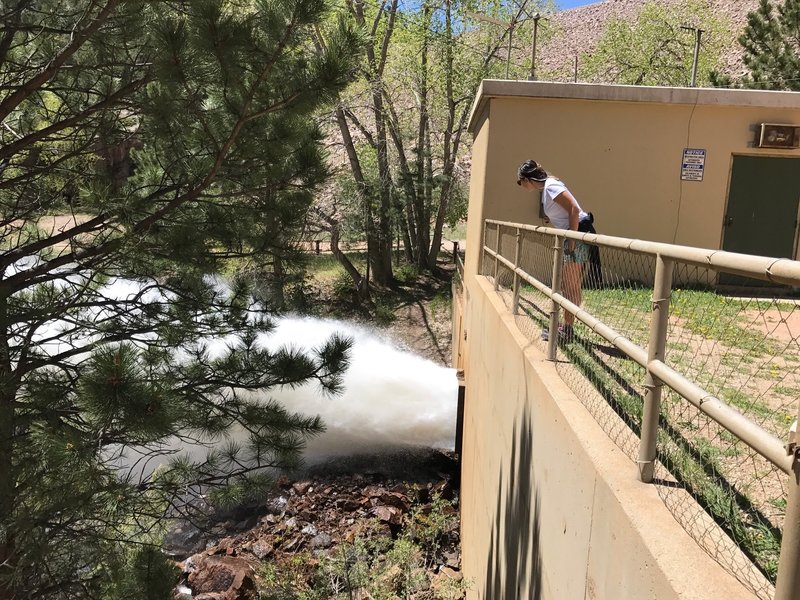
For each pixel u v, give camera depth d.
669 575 1.73
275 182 5.41
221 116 4.99
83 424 4.50
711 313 3.04
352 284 25.36
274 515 11.68
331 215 23.75
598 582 2.36
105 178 5.35
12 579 4.23
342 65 4.55
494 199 9.55
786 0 22.83
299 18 4.15
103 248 5.08
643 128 9.38
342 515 11.77
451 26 25.39
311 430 5.72
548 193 5.00
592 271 4.59
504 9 25.89
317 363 5.88
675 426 3.04
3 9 4.78
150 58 4.86
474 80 25.97
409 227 29.89
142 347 5.05
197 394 5.31
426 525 10.63
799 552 1.36
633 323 4.04
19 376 4.65
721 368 3.39
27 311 4.75
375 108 24.39
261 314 5.89
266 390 5.82
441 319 24.08
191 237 5.17
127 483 4.76
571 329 4.40
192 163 5.21
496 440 5.70
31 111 5.50
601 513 2.36
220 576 9.03
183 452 6.86
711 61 29.33
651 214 9.54
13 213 5.41
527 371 4.15
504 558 4.80
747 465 2.66
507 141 9.42
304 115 4.93
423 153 28.11
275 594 8.14
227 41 4.18
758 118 9.31
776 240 9.55
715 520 2.20
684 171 9.44
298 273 6.04
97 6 4.56
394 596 7.19
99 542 4.84
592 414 3.01
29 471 4.28
